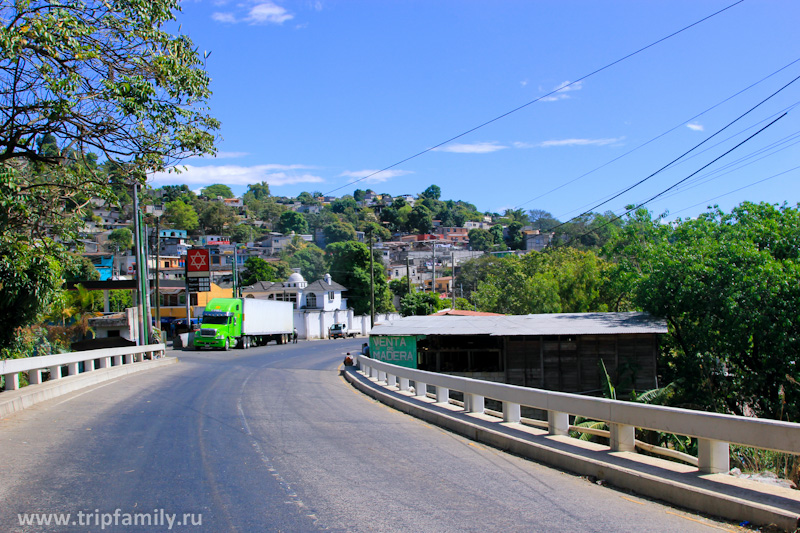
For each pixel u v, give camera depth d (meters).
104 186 12.30
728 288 20.22
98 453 8.51
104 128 11.20
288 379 22.08
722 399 20.31
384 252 127.94
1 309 13.51
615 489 6.85
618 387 21.91
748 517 5.44
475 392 11.57
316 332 64.25
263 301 47.97
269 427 10.93
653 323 22.61
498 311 49.81
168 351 41.69
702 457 6.72
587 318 24.67
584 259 42.09
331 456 8.48
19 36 9.62
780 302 19.30
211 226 139.88
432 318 28.66
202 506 6.05
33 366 14.70
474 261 89.12
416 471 7.66
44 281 13.55
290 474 7.39
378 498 6.36
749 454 11.09
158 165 11.75
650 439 16.12
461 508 6.01
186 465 7.82
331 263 80.62
